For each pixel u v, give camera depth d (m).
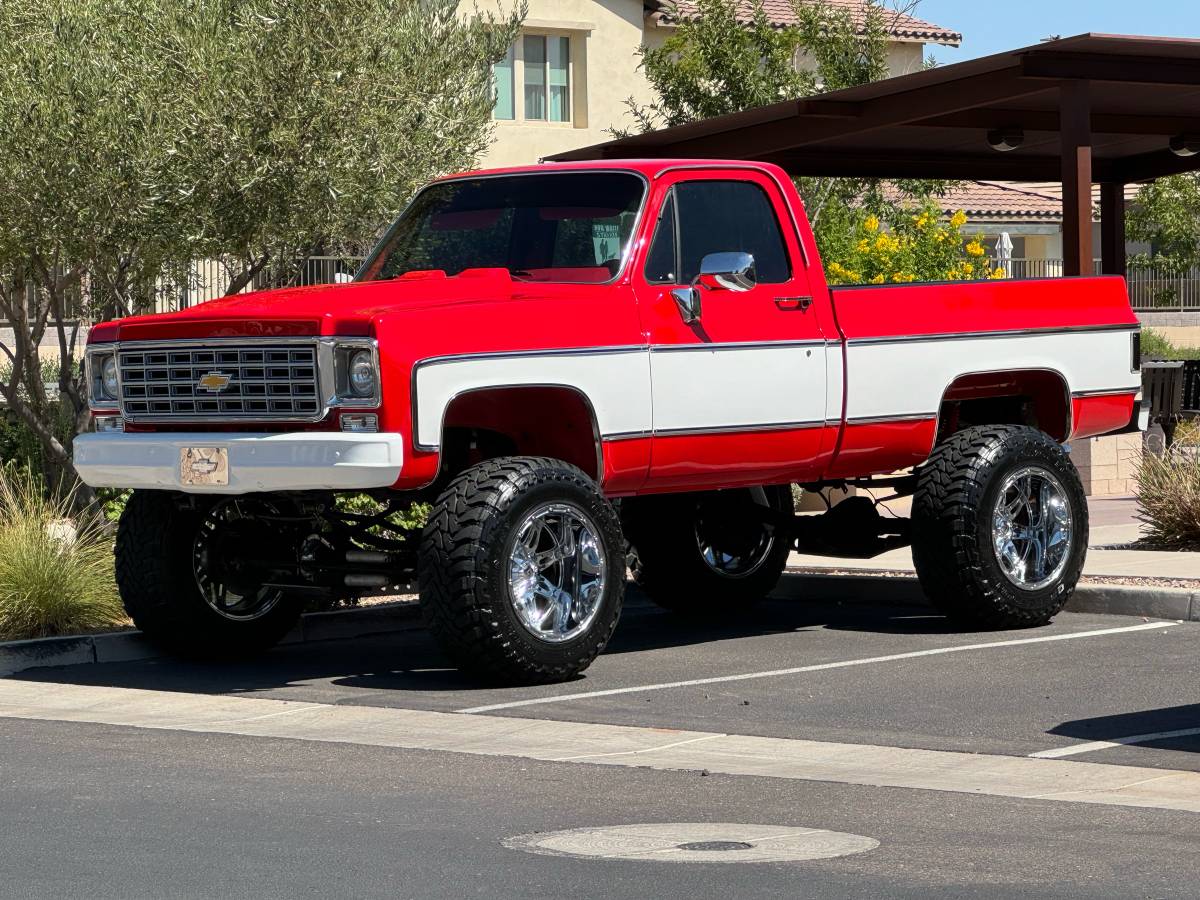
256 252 14.28
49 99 12.87
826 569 13.58
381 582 10.04
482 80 15.29
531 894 5.79
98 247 13.53
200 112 13.16
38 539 11.53
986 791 7.21
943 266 24.69
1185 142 19.52
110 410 10.17
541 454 10.27
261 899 5.76
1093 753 7.86
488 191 10.97
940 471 11.20
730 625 12.16
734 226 10.62
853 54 25.64
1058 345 11.75
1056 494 11.41
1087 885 5.84
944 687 9.48
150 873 6.07
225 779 7.58
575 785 7.41
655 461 10.13
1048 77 14.90
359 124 13.70
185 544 10.60
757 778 7.51
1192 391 21.92
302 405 9.38
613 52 34.25
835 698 9.26
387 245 11.15
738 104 25.55
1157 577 12.17
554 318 9.69
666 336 10.13
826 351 10.78
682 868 6.07
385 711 9.11
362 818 6.85
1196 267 43.22
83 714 9.23
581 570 9.75
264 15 13.50
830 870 6.04
